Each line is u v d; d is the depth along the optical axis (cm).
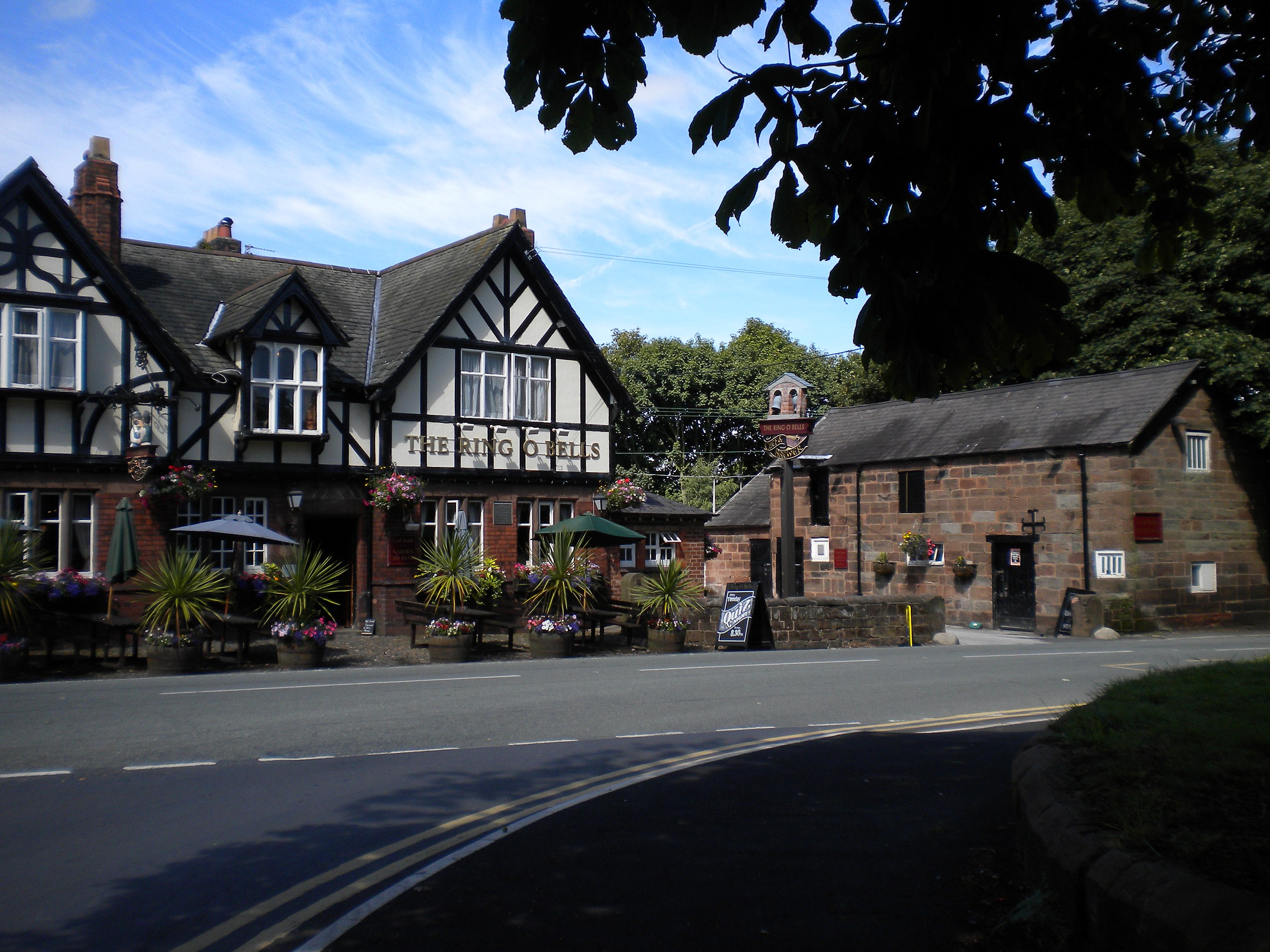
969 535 2573
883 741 912
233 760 831
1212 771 491
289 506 1945
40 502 1678
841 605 2088
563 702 1155
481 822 638
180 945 435
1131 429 2266
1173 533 2344
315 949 426
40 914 473
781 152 375
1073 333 346
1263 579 2511
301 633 1561
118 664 1509
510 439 2225
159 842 591
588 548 2169
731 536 3388
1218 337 2419
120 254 2031
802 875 513
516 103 384
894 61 355
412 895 491
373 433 2067
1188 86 511
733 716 1080
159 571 1524
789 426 2452
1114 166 417
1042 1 361
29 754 839
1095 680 1360
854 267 364
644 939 430
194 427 1845
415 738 935
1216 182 2420
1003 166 363
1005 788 703
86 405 1712
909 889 486
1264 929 292
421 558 2047
